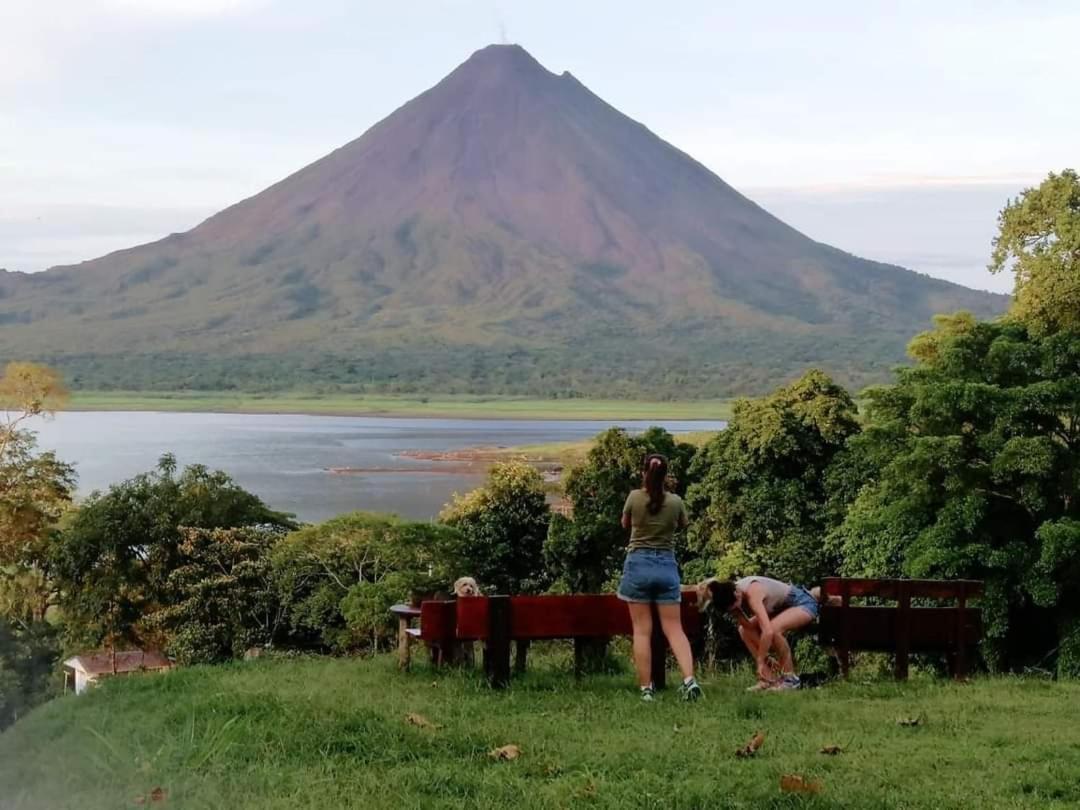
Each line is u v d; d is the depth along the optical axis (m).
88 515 43.31
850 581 12.39
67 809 6.81
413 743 7.98
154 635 43.22
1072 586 22.03
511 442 194.38
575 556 33.16
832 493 31.55
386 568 35.44
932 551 22.11
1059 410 22.64
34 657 39.19
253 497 45.91
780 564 30.70
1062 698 10.97
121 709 9.68
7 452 49.28
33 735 9.49
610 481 35.19
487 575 38.62
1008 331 24.97
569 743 8.18
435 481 120.88
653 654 10.98
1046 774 7.43
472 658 12.52
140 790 6.91
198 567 39.59
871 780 7.28
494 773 7.29
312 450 168.38
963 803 6.79
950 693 11.21
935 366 25.34
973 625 12.58
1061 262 25.20
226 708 8.75
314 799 6.67
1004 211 27.12
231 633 38.06
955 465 22.34
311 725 8.26
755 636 11.72
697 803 6.68
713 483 33.06
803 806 6.62
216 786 6.92
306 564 36.03
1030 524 23.08
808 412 32.19
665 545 10.57
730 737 8.56
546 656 16.22
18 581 46.94
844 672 12.28
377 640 30.33
